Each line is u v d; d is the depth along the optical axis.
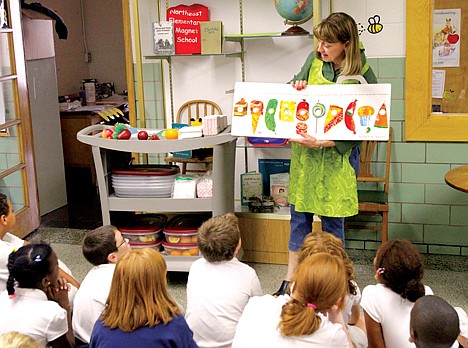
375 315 2.50
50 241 5.05
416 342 2.07
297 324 1.96
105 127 4.20
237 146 4.41
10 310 2.39
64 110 6.91
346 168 3.55
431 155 4.35
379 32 4.29
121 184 3.97
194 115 4.76
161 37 4.39
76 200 6.39
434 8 4.19
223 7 4.54
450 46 4.21
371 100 3.49
